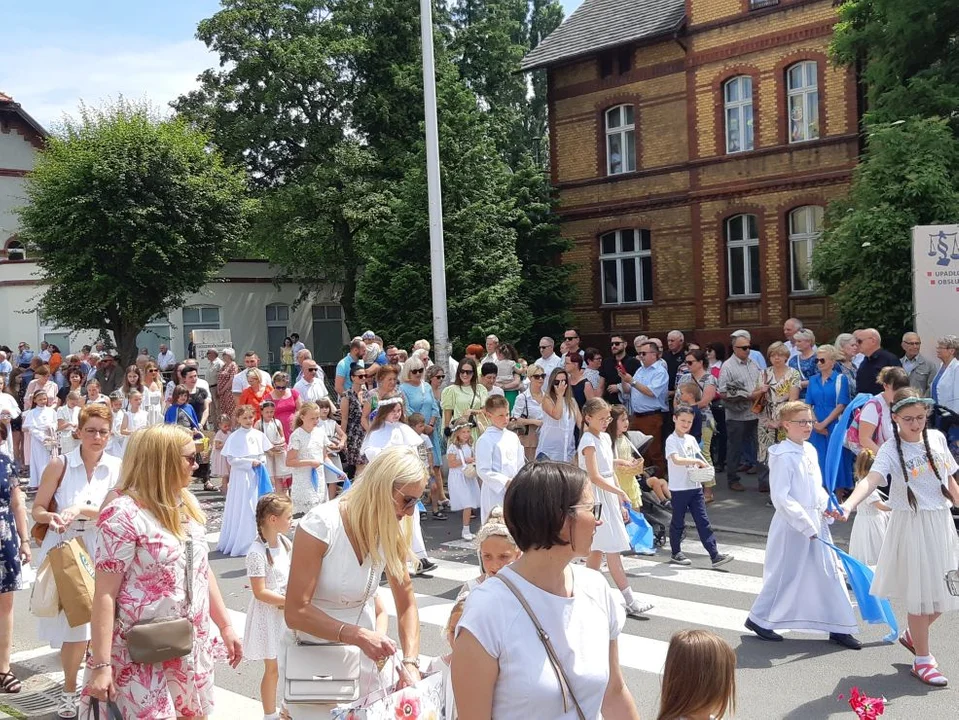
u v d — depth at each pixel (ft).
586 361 48.44
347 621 13.25
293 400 46.29
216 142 102.73
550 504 8.82
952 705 19.21
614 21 85.10
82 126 84.84
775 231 74.59
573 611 9.02
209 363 67.26
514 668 8.66
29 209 82.69
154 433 14.37
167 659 13.71
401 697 11.98
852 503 20.62
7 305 105.91
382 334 75.77
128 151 82.48
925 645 20.61
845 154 70.54
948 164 52.13
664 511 34.76
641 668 22.33
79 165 80.79
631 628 25.31
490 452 30.68
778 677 21.21
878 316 51.70
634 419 44.98
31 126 122.01
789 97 73.61
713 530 36.86
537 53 88.79
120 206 81.25
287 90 102.42
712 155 77.20
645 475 35.45
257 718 20.22
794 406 23.21
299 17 104.01
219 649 15.20
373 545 13.03
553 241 84.69
